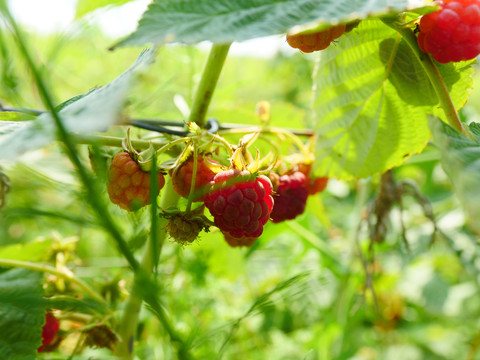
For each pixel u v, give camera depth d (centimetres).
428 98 21
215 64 19
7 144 12
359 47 20
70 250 24
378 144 23
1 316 18
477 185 12
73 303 19
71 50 40
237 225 15
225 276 31
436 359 41
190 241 16
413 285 43
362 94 22
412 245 40
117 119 11
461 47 15
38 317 19
